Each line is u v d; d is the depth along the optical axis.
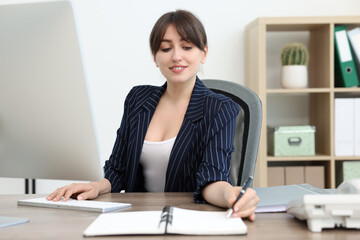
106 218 0.93
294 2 3.10
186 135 1.42
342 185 0.96
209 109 1.41
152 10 3.07
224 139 1.35
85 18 3.05
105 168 1.56
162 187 1.53
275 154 2.80
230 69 3.09
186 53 1.40
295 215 0.94
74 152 1.03
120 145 1.59
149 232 0.83
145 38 3.08
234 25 3.08
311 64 3.11
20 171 1.09
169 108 1.53
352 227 0.85
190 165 1.42
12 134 1.05
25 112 1.02
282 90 2.79
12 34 0.98
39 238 0.82
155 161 1.50
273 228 0.88
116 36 3.07
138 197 1.25
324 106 2.89
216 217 0.93
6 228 0.89
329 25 2.78
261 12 3.09
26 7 0.96
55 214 1.03
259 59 2.76
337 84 2.94
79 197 1.19
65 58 0.96
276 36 3.14
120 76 3.08
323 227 0.86
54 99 0.99
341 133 2.80
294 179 2.81
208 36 3.07
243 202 0.93
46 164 1.06
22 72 0.99
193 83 1.50
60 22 0.94
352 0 3.12
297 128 2.81
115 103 3.08
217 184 1.14
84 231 0.85
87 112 0.99
